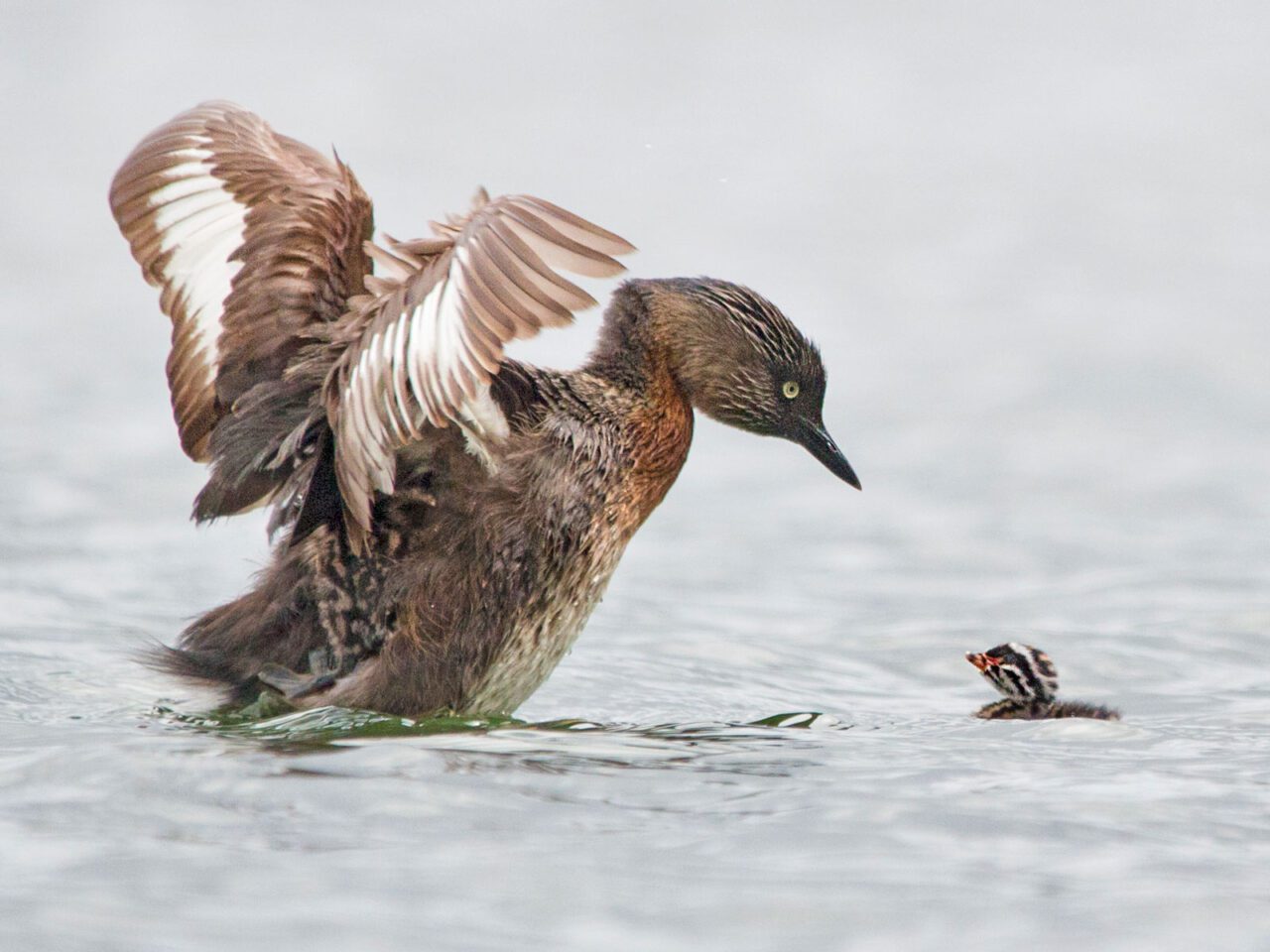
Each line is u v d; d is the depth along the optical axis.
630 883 7.59
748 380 12.66
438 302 9.10
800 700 12.70
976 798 8.95
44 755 9.40
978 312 27.25
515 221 8.95
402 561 11.05
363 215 11.16
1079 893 7.54
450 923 7.11
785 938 7.05
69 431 20.41
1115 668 13.67
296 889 7.44
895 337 26.08
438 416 9.03
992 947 6.98
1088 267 29.47
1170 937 7.07
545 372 11.72
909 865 7.86
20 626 13.71
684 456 12.34
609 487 11.73
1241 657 14.04
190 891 7.40
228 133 11.85
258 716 10.97
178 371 11.81
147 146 11.87
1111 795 9.05
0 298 26.27
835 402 23.44
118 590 15.12
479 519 11.09
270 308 11.20
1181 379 24.09
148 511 17.70
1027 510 19.20
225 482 11.36
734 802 8.83
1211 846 8.21
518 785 9.05
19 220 30.05
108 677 12.11
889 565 17.28
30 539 16.52
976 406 23.16
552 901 7.36
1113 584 16.38
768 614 15.54
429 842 8.07
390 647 11.05
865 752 10.18
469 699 11.27
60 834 8.09
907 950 6.96
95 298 26.45
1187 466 20.67
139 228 11.79
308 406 10.99
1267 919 7.24
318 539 11.06
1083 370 24.55
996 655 12.82
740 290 12.75
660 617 15.33
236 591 15.29
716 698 12.67
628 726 11.27
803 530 18.58
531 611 11.35
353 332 9.76
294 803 8.61
